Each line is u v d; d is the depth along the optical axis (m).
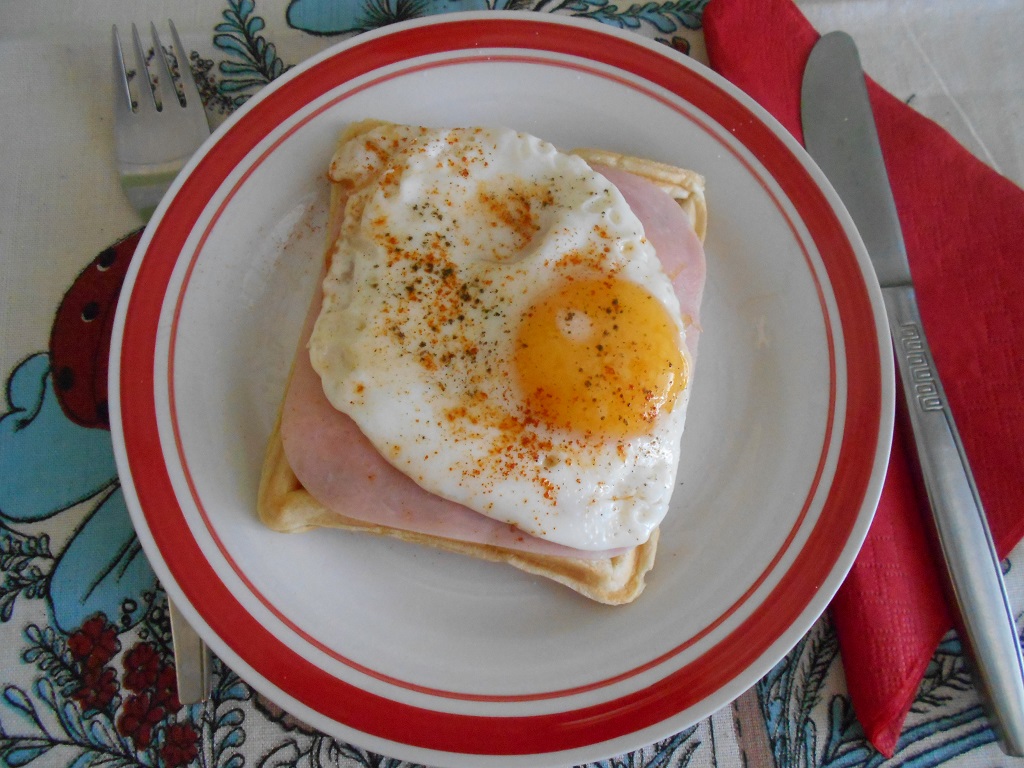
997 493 0.22
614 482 0.20
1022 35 0.26
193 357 0.21
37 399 0.22
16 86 0.25
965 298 0.24
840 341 0.22
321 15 0.26
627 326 0.20
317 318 0.21
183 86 0.24
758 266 0.23
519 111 0.24
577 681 0.19
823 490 0.21
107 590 0.21
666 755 0.20
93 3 0.26
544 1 0.26
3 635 0.20
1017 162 0.26
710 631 0.20
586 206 0.21
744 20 0.25
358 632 0.20
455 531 0.20
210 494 0.20
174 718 0.20
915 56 0.26
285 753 0.20
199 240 0.22
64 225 0.24
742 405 0.23
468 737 0.19
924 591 0.21
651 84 0.24
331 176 0.22
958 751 0.20
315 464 0.20
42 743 0.20
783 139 0.23
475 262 0.21
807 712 0.21
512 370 0.20
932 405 0.22
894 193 0.25
